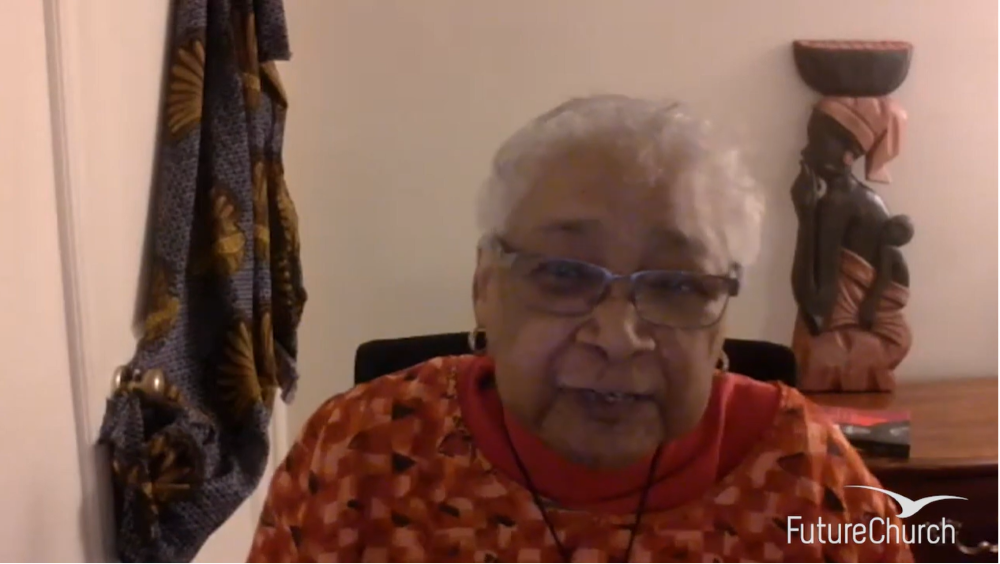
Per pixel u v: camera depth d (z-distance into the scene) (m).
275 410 1.85
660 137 0.75
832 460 0.88
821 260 1.79
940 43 1.81
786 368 1.34
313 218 1.86
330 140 1.83
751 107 1.83
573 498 0.85
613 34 1.81
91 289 1.11
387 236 1.87
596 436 0.77
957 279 1.90
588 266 0.74
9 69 0.96
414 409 0.93
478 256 0.83
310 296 1.89
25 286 0.99
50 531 1.05
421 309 1.90
